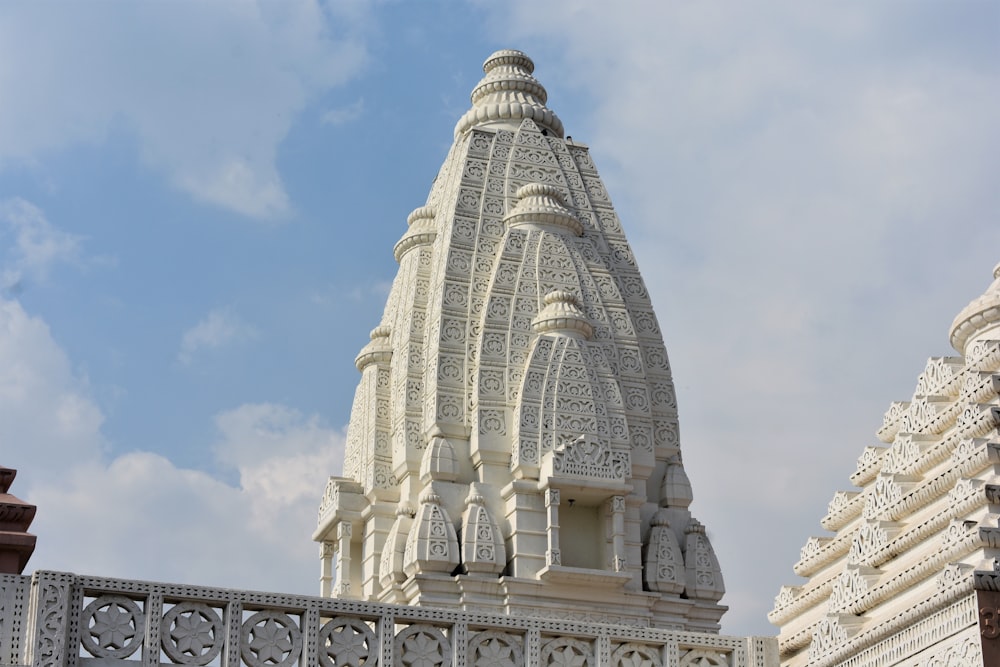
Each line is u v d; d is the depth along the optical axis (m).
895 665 22.00
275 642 23.05
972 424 24.69
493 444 43.25
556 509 42.09
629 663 25.06
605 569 42.28
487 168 47.78
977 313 27.44
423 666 23.81
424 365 45.50
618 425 43.84
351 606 23.56
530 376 43.59
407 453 44.31
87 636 22.00
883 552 24.86
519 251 45.84
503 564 41.72
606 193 49.44
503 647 24.42
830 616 24.20
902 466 26.72
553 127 50.53
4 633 21.67
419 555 41.50
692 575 44.19
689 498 45.44
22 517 22.86
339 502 45.84
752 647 25.61
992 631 20.27
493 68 52.56
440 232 47.44
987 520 22.67
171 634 22.44
